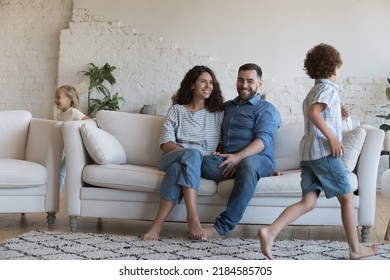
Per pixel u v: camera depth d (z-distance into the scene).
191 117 4.28
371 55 7.62
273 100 7.80
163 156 4.07
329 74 3.26
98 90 8.16
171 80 8.06
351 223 3.21
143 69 8.12
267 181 3.91
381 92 7.62
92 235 3.91
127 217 4.09
